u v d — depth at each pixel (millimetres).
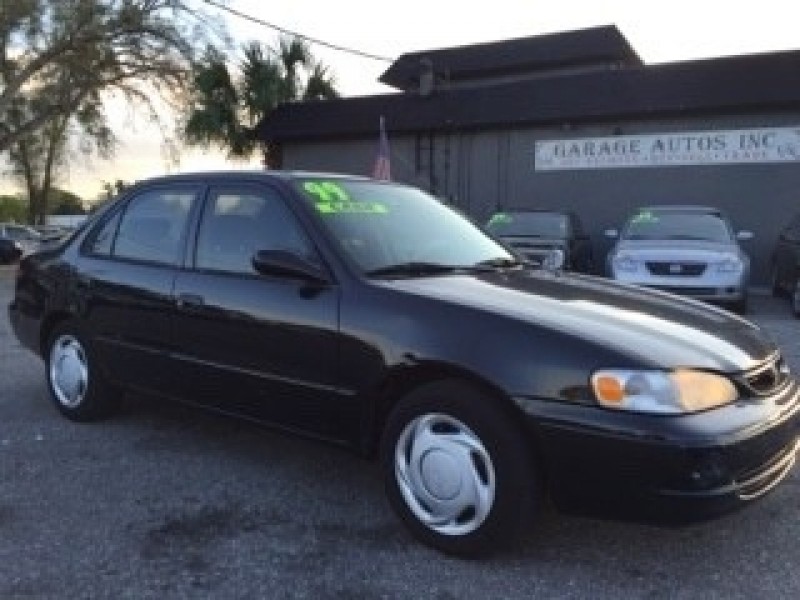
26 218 58188
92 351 5559
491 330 3664
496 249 5016
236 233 4730
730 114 17938
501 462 3564
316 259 4301
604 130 19422
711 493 3303
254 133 24516
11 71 26047
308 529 4070
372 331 3961
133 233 5398
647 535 4012
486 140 21047
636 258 11703
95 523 4117
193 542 3912
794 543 3947
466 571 3637
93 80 25641
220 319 4594
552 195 20250
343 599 3393
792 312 12633
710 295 11438
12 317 6359
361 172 22859
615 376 3383
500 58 30344
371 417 4047
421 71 22422
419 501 3863
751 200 17891
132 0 24734
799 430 3896
